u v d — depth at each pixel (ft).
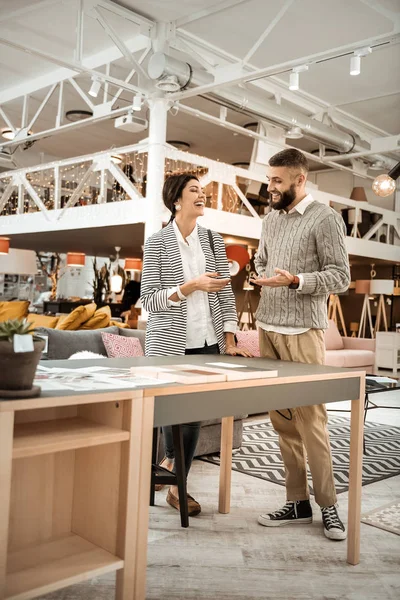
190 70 20.08
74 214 26.58
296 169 8.21
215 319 9.07
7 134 32.55
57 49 24.35
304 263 8.30
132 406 5.08
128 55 20.51
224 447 9.23
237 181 28.45
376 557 7.67
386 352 32.65
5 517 4.32
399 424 18.01
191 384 5.56
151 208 22.13
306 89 27.55
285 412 8.76
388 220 35.42
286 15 20.49
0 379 4.45
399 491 10.93
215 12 19.99
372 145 29.60
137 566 5.24
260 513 9.30
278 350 8.64
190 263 8.95
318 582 6.85
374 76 25.70
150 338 8.70
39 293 52.34
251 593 6.50
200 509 9.19
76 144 38.73
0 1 19.92
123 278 44.16
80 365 6.83
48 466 5.82
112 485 5.38
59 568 5.03
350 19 20.61
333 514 8.40
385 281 34.73
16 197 36.91
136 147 23.31
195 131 34.35
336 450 14.20
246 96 23.52
